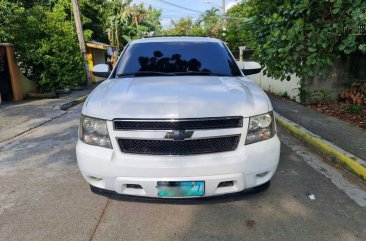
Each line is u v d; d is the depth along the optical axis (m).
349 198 3.55
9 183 4.03
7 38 11.48
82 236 2.88
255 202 3.44
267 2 6.87
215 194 2.84
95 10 24.94
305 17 5.57
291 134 6.14
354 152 4.68
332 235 2.87
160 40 4.50
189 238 2.83
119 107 2.86
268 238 2.82
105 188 2.93
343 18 5.16
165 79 3.58
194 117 2.72
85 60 15.95
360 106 7.62
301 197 3.57
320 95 8.73
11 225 3.07
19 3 16.14
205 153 2.79
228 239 2.82
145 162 2.75
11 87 11.19
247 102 2.94
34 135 6.46
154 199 2.87
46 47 11.65
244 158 2.80
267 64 6.31
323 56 5.69
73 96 12.65
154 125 2.74
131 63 4.08
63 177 4.18
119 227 3.01
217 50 4.29
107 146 2.85
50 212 3.29
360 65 8.57
